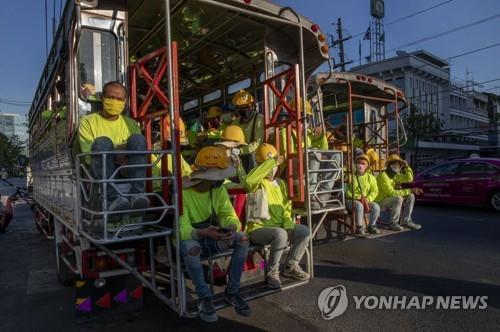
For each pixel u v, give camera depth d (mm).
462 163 11453
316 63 5605
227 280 3672
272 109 5293
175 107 3121
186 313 3137
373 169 8562
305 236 4164
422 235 7676
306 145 4355
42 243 8109
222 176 3354
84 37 3715
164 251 3596
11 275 5770
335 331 3637
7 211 9508
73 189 3617
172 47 3137
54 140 4848
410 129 30281
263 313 4070
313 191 4918
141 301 3965
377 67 35750
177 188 3141
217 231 3137
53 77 5027
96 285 3574
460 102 47688
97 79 3758
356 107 9398
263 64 5703
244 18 4645
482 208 11375
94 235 2992
